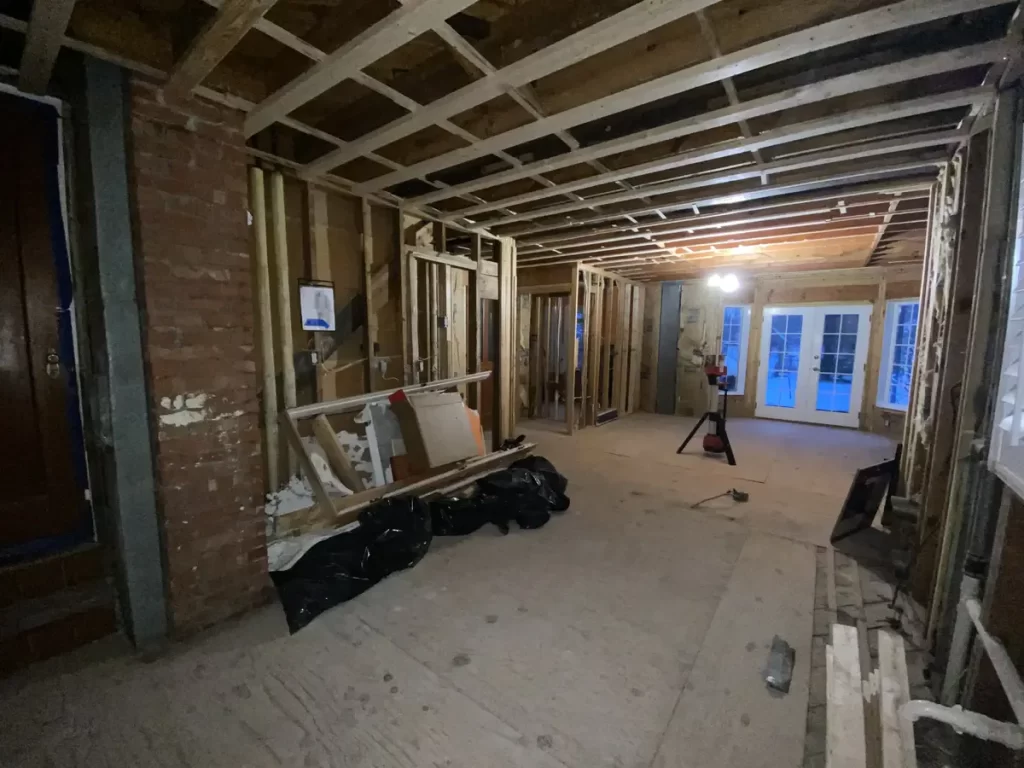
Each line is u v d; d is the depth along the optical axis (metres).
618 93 1.94
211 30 1.48
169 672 1.85
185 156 1.93
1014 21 1.46
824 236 4.44
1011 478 1.28
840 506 3.61
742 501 3.70
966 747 1.46
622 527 3.22
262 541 2.29
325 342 3.11
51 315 1.95
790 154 2.66
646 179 3.11
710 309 7.41
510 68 1.76
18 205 1.86
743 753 1.51
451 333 4.35
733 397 7.46
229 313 2.11
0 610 1.84
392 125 2.23
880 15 1.47
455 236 4.43
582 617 2.21
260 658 1.93
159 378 1.91
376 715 1.65
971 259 2.08
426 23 1.52
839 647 1.59
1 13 1.48
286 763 1.47
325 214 3.07
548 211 3.62
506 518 3.17
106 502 2.06
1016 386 1.34
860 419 6.53
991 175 1.66
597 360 6.61
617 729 1.60
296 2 1.57
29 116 1.86
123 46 1.68
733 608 2.28
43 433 1.96
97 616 2.03
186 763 1.47
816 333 6.82
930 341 2.66
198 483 2.05
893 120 2.34
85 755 1.50
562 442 5.67
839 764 1.21
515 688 1.78
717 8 1.66
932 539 2.26
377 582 2.51
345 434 3.25
